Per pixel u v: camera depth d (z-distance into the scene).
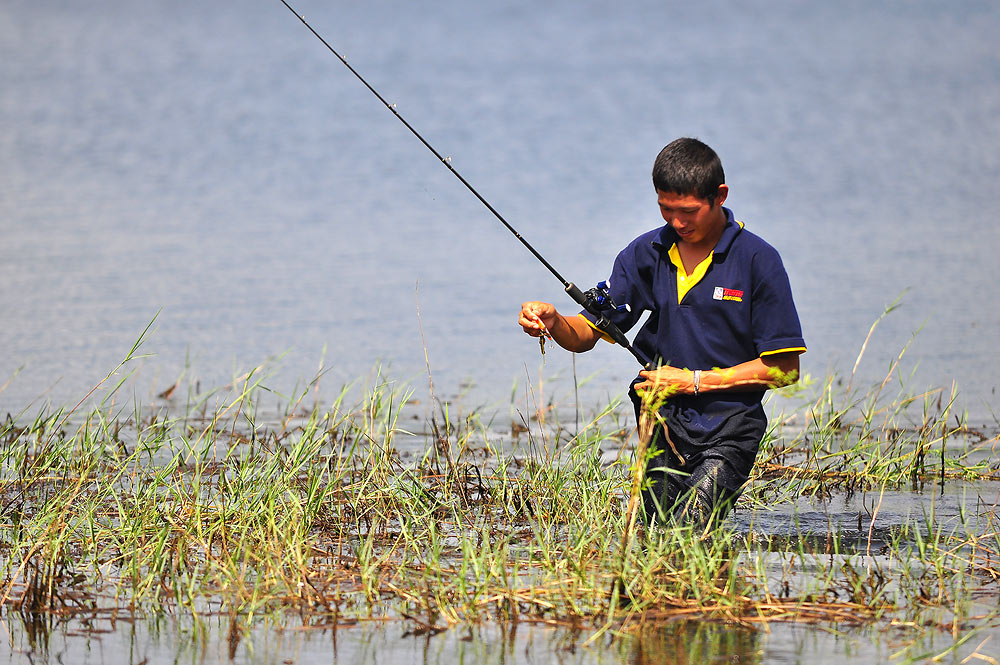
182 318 36.44
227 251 45.34
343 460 23.38
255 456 22.88
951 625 14.77
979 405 28.23
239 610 15.45
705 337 17.47
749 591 15.85
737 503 20.73
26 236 47.16
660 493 17.88
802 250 44.09
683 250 17.58
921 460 23.11
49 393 29.50
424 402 29.38
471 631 14.73
